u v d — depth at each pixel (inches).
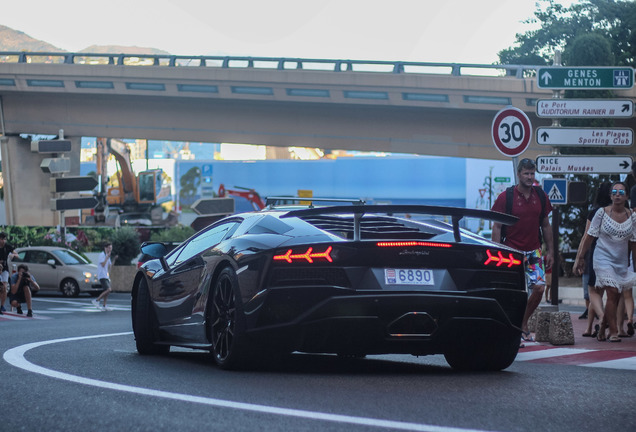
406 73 1683.1
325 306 238.2
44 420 172.2
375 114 1766.7
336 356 323.0
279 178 2728.8
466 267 249.9
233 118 1879.9
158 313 320.2
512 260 256.8
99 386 217.8
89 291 1179.3
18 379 233.5
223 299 261.7
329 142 1814.7
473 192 2485.2
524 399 202.1
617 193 386.0
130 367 267.3
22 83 1977.1
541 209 368.8
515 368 281.6
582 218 1553.9
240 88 1807.3
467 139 1705.2
